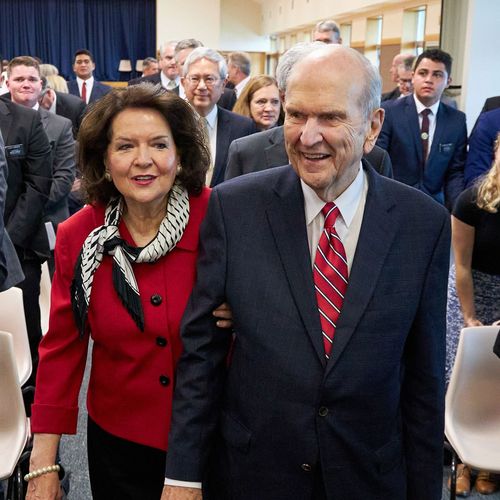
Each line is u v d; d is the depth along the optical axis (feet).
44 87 18.58
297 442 4.67
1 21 55.93
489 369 8.43
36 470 5.65
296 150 4.48
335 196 4.73
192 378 5.05
